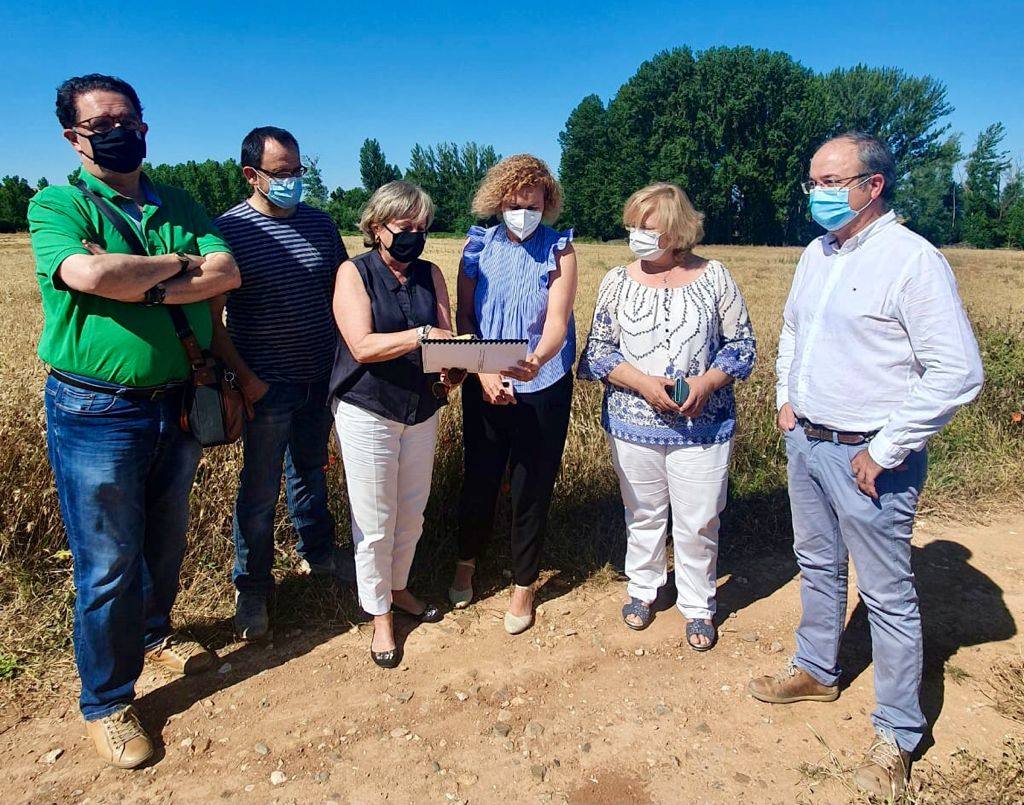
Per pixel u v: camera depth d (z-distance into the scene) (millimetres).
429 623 3191
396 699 2668
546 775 2309
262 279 2863
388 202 2576
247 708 2596
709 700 2688
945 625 3172
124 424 2268
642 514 3080
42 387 3908
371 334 2582
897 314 2137
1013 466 4734
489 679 2803
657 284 2898
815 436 2387
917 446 2107
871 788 2207
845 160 2154
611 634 3135
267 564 3072
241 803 2170
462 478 3912
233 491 3533
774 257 38531
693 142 56969
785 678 2691
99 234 2232
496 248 2961
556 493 4062
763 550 3930
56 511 3271
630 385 2883
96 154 2162
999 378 5523
